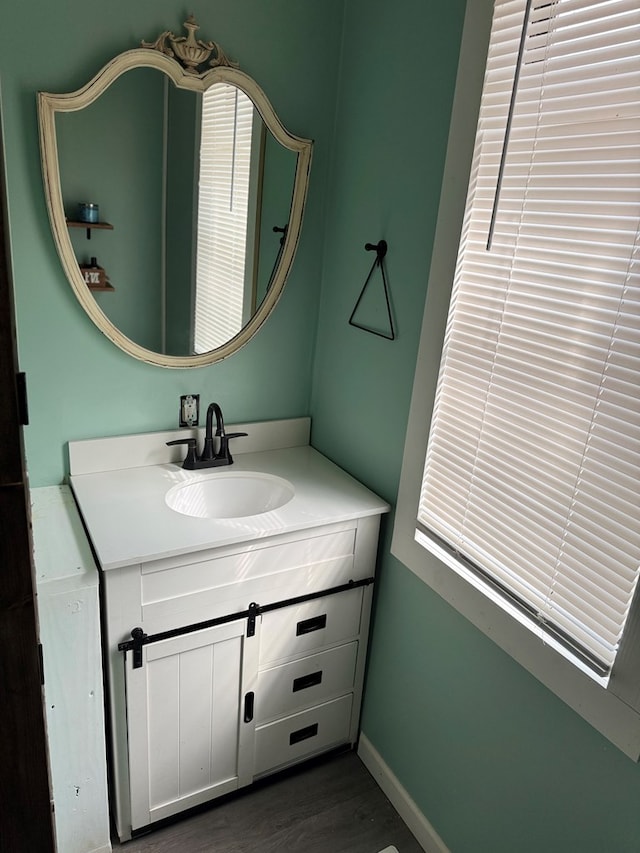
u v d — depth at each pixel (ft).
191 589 4.95
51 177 4.99
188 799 5.65
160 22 5.11
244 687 5.54
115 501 5.36
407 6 4.99
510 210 4.17
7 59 4.70
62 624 4.44
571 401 3.86
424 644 5.49
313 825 5.82
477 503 4.69
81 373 5.67
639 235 3.37
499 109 4.16
